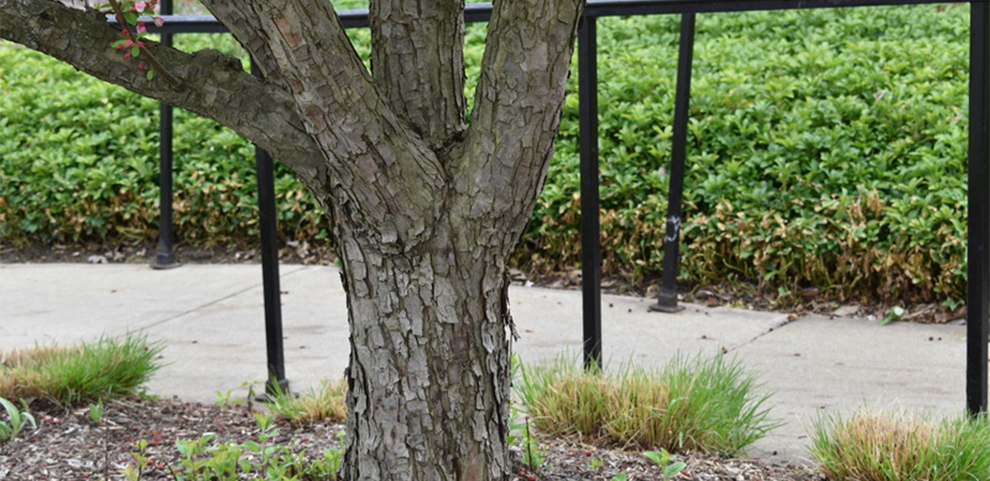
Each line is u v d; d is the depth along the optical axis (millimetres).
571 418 3402
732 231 5684
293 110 2303
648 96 6633
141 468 2979
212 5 2227
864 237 5328
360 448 2508
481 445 2463
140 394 3965
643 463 3074
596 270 3822
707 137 6238
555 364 3695
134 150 7309
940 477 2889
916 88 6281
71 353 4055
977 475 2895
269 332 4098
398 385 2402
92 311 5730
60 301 5969
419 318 2359
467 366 2406
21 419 3555
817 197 5746
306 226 6750
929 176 5473
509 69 2109
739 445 3322
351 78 2074
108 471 3109
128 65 2260
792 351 4719
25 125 7730
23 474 3086
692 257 5793
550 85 2121
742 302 5586
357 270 2373
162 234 6691
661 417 3262
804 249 5477
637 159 6301
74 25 2250
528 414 3506
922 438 3014
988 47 3062
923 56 6773
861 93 6383
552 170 6305
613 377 3711
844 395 4082
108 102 7758
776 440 3553
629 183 6062
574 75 6941
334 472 2928
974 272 3168
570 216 6066
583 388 3432
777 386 4230
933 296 5238
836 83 6445
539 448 3125
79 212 7117
